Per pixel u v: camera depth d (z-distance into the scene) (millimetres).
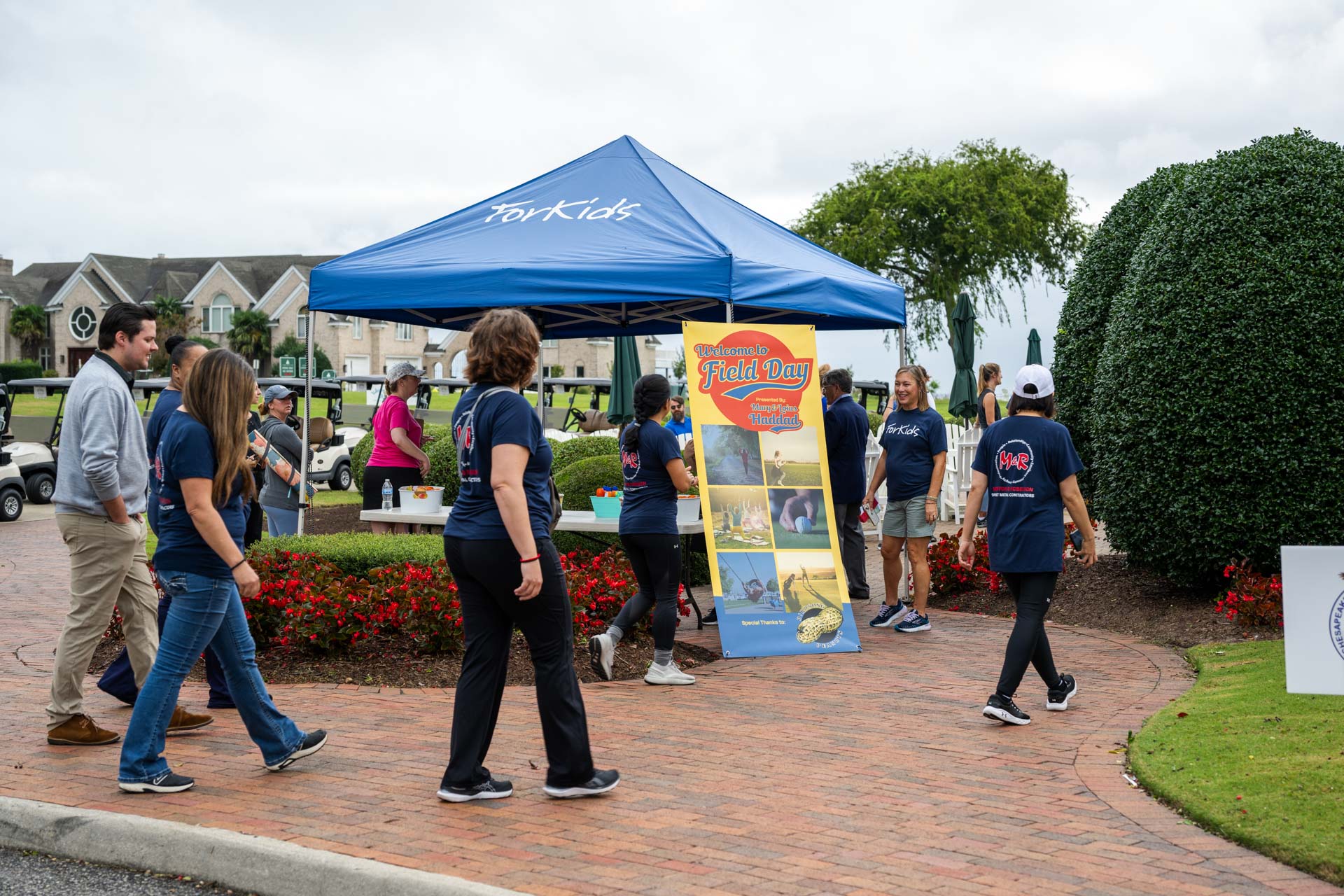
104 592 5648
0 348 77125
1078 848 4262
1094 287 10953
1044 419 6359
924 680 7344
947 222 49562
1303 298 8516
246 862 4145
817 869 4043
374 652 7645
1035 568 6223
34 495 21781
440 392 47688
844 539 10703
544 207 10219
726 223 10078
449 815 4598
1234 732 5547
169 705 4918
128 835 4391
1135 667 7531
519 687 6930
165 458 4836
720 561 8312
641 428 7051
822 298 9500
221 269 74375
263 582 7805
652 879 3932
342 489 24906
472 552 4594
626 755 5531
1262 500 8562
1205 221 8906
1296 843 4164
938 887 3885
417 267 9484
